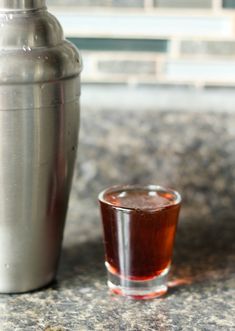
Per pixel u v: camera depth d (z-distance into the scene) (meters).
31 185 0.46
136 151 0.61
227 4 0.58
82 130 0.60
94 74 0.60
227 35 0.58
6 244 0.47
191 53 0.59
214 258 0.54
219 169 0.60
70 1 0.58
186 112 0.60
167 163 0.61
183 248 0.56
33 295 0.49
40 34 0.45
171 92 0.60
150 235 0.47
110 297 0.49
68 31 0.59
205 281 0.51
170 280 0.51
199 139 0.60
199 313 0.47
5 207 0.46
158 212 0.47
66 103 0.46
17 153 0.45
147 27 0.59
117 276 0.49
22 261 0.48
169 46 0.59
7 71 0.43
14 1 0.44
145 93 0.60
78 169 0.61
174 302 0.48
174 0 0.58
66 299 0.48
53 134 0.46
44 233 0.48
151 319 0.46
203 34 0.58
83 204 0.62
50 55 0.44
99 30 0.59
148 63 0.59
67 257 0.54
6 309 0.47
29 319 0.46
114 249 0.48
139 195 0.50
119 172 0.61
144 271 0.48
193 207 0.61
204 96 0.60
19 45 0.44
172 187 0.61
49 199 0.47
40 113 0.44
